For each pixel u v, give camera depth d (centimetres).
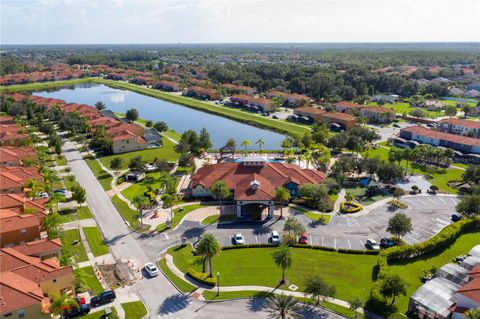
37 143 15500
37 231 7700
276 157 14138
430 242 7662
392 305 6012
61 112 19588
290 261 6431
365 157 12194
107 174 12288
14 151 12794
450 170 12756
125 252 7662
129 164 12494
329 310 5931
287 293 6372
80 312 5803
